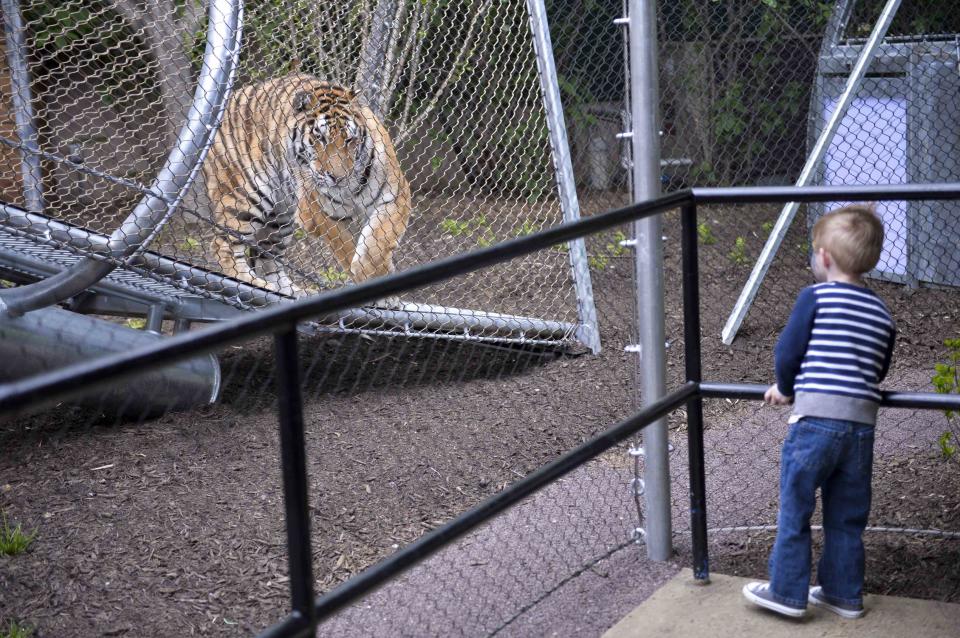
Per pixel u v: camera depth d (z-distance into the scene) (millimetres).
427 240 7703
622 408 5746
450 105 7961
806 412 3096
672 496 4535
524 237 2738
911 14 8031
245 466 4898
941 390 4441
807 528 3168
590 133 8328
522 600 3639
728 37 9047
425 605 3676
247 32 5844
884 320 3125
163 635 3602
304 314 2107
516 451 5180
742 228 9250
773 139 9570
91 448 5027
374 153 6840
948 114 7492
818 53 9242
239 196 7070
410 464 5000
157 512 4418
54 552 4062
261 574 4012
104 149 6012
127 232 4957
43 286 5027
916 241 7559
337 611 2250
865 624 3195
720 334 6875
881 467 4633
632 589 3637
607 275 8133
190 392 5480
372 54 6629
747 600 3404
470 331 6352
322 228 7043
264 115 6965
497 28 7484
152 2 5449
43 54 5543
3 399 1604
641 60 3633
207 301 5832
